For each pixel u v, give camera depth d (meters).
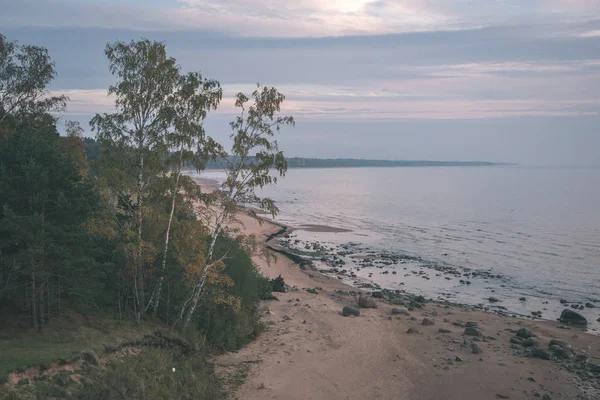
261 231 79.56
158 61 23.09
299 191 192.50
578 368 24.59
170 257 23.94
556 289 46.44
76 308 21.48
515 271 54.09
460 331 30.94
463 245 71.00
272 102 24.09
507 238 77.44
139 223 22.41
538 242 73.50
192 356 21.70
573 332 32.59
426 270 54.84
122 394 15.28
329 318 32.78
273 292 39.94
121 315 22.31
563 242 73.31
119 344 18.36
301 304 36.19
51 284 19.52
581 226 91.38
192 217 24.73
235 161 24.38
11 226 17.02
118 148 23.30
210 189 144.75
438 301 41.94
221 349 24.64
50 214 18.81
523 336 30.27
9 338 17.09
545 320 36.38
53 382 14.20
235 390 20.16
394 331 30.48
